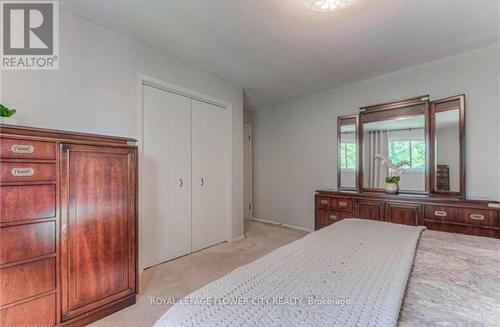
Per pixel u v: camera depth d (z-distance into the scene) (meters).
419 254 1.19
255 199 5.06
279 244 3.41
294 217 4.37
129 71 2.39
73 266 1.56
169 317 0.73
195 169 3.11
